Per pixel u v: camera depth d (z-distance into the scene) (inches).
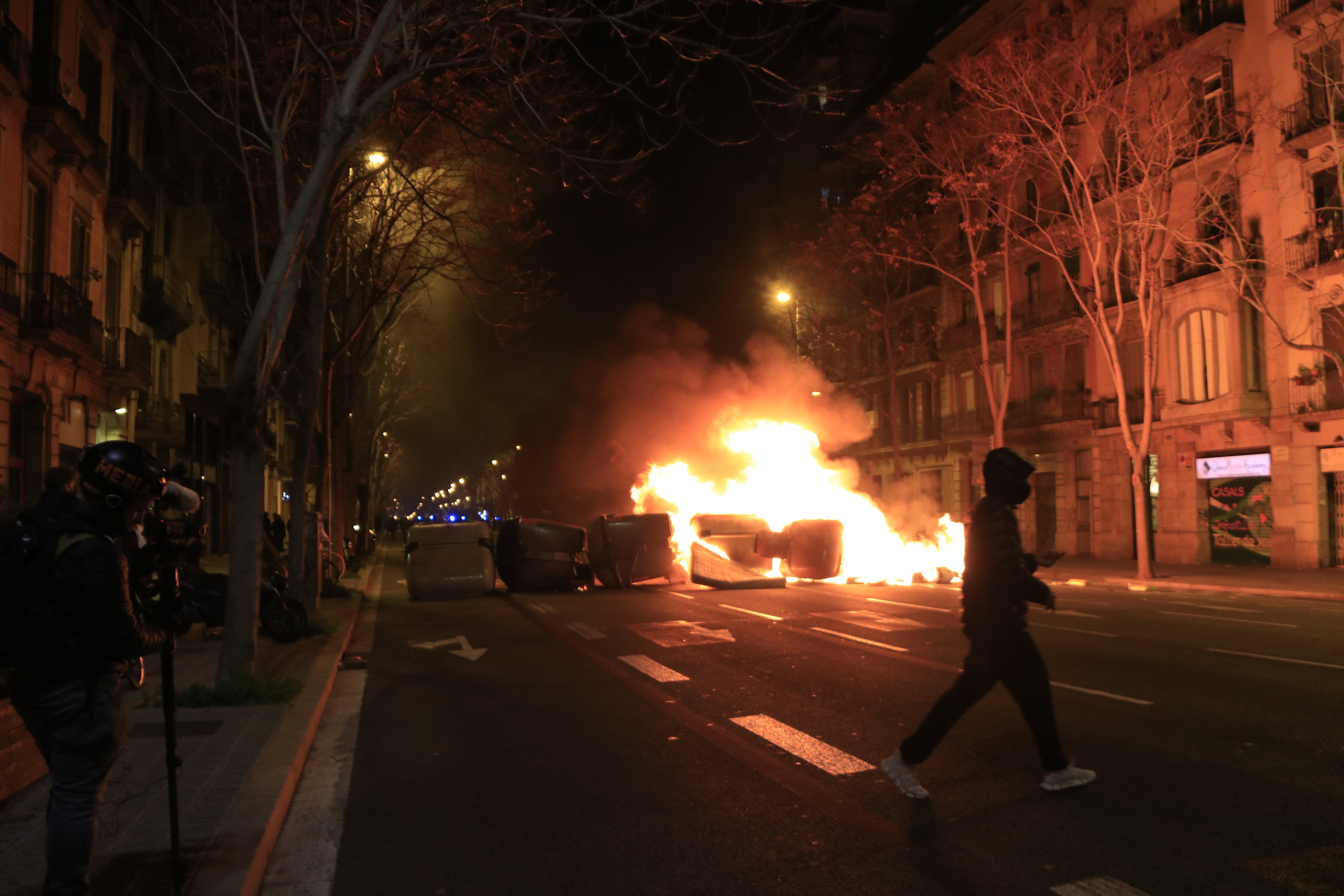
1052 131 975.6
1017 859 163.6
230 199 722.2
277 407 1807.3
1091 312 1126.4
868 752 240.7
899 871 160.4
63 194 776.3
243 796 194.9
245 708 294.0
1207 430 1059.9
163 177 1099.9
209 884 147.3
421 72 321.1
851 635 463.2
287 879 164.7
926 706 293.9
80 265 843.4
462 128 459.5
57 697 122.4
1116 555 1201.4
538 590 792.9
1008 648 193.9
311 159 559.5
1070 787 200.5
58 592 120.7
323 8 356.2
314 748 263.4
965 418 1549.0
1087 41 1024.9
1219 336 1031.0
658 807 200.2
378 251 748.6
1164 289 1084.5
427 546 765.9
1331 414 890.1
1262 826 176.7
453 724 290.2
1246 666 355.3
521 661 416.5
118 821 178.4
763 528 850.1
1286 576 866.8
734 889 155.2
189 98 832.9
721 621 539.5
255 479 324.2
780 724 274.8
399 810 203.5
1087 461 1273.4
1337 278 889.5
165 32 770.2
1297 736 245.1
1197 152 922.7
